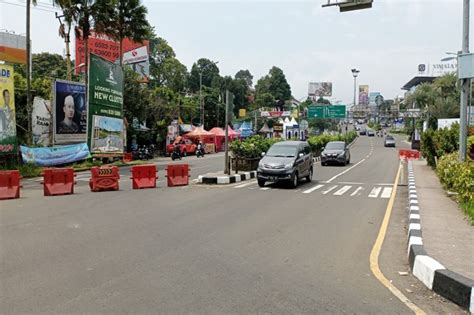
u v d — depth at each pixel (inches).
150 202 496.4
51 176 571.8
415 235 295.1
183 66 2920.8
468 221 357.4
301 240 318.0
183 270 239.0
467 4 547.2
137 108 1581.0
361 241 319.3
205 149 2028.8
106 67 1132.5
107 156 1147.3
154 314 177.2
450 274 205.0
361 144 3132.4
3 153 844.6
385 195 595.8
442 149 825.5
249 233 338.6
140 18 1311.5
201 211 438.3
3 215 410.0
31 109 991.0
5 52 1380.4
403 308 189.6
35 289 206.5
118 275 228.5
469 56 525.7
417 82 4446.4
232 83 3782.0
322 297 200.5
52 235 323.6
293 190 637.9
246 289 209.2
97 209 446.3
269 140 1066.1
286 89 4815.5
